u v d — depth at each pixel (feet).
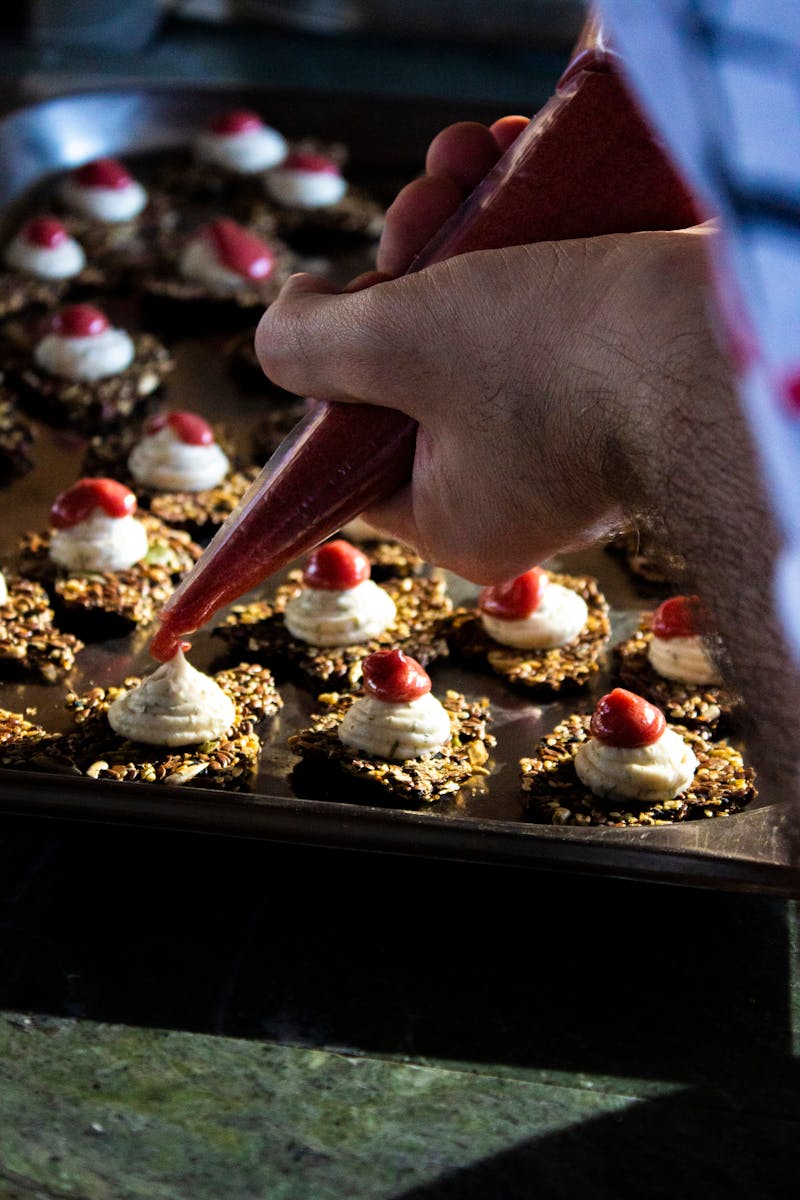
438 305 1.88
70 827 2.14
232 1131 1.83
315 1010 1.95
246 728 2.35
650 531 1.80
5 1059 1.89
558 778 2.27
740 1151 1.83
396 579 2.65
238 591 1.97
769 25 0.84
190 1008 1.95
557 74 4.52
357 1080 1.89
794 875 2.03
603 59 1.87
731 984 1.99
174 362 3.19
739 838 2.10
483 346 1.87
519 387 1.87
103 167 3.58
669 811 2.22
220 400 3.08
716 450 1.68
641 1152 1.83
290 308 1.97
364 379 1.93
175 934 2.02
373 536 2.70
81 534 2.63
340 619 2.49
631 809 2.22
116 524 2.64
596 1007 1.97
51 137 3.68
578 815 2.21
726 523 1.66
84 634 2.53
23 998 1.95
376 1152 1.82
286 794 2.27
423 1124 1.85
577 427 1.85
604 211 1.91
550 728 2.39
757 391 0.94
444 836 2.06
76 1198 1.78
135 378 3.08
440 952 2.02
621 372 1.79
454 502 1.96
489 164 2.08
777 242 0.86
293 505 1.95
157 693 2.32
